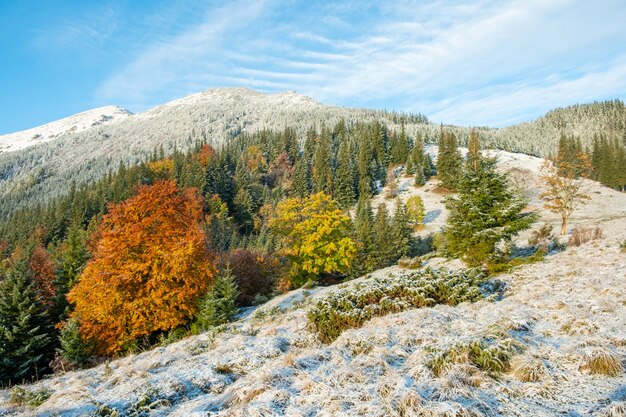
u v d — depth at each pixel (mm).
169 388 6926
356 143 134000
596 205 67562
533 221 15523
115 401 6566
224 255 34000
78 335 19047
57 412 6309
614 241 17188
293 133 144875
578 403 4750
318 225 31750
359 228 52531
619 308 8102
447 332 8117
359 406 4844
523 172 98750
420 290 11266
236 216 89500
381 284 12062
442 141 101188
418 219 71562
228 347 9758
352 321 9953
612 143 126562
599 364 5508
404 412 4641
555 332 7477
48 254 54375
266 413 5059
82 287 19641
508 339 6617
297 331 10789
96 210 87000
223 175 95375
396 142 125938
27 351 21375
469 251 15656
